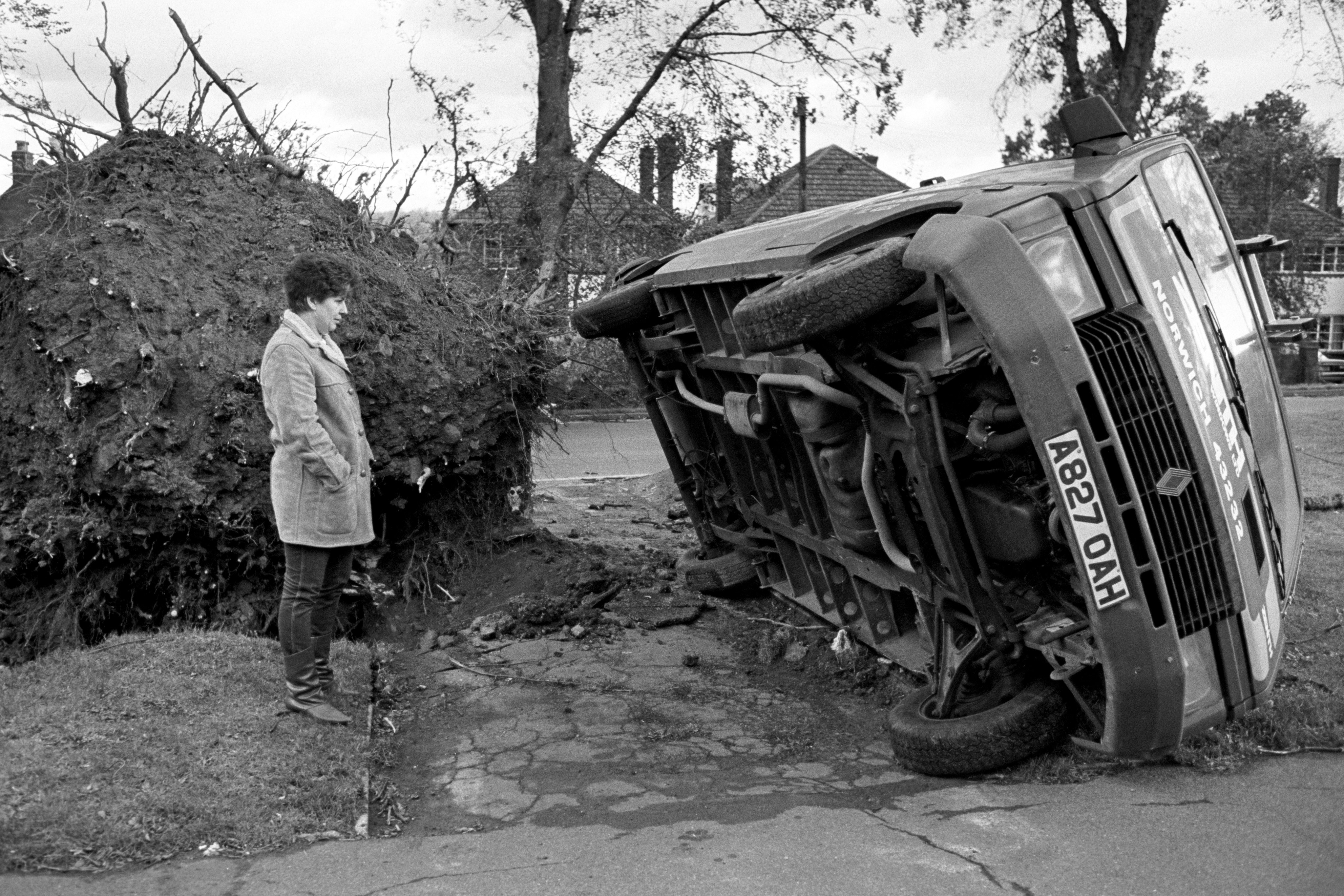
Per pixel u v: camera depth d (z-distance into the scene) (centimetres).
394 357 699
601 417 2188
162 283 669
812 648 637
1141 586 403
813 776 462
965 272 398
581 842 396
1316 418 1600
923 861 374
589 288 1658
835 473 516
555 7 1831
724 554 772
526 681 600
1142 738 418
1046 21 2289
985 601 448
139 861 368
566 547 794
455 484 752
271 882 361
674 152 1841
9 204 760
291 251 717
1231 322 519
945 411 440
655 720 539
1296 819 395
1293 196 3584
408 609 709
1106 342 411
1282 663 566
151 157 744
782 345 446
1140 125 2561
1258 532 463
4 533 629
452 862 379
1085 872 362
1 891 342
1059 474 397
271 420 484
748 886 358
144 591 656
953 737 442
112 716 463
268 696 506
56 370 645
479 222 1170
